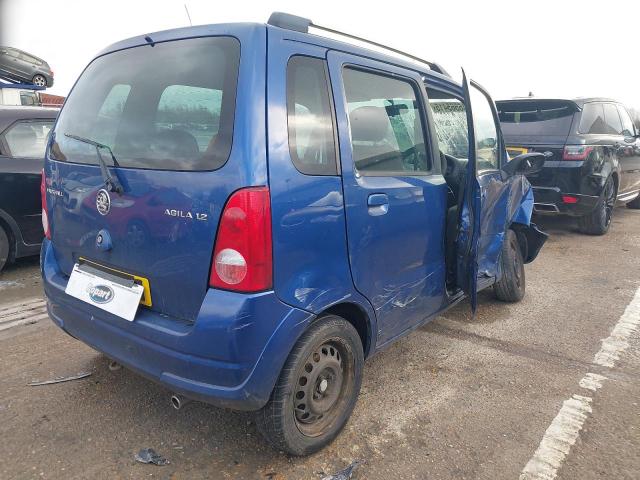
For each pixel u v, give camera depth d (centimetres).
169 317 222
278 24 232
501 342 382
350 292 244
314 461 245
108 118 250
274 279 205
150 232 220
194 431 266
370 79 270
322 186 224
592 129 687
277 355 211
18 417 272
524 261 481
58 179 268
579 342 384
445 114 351
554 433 270
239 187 196
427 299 315
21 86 1142
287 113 214
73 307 258
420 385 318
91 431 262
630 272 566
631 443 263
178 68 229
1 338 368
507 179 387
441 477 237
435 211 307
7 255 503
